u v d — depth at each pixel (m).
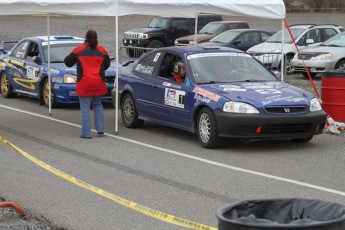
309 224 3.50
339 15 53.03
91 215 7.28
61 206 7.67
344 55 21.72
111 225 6.90
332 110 13.28
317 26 24.98
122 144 11.76
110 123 14.24
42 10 12.04
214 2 12.80
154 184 8.73
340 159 10.39
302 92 11.39
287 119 10.75
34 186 8.66
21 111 16.14
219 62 12.20
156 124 14.06
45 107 16.91
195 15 14.84
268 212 4.02
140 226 6.86
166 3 12.53
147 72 12.98
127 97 13.48
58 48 17.39
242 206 3.98
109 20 53.75
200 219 7.08
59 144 11.78
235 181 8.88
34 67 17.25
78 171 9.56
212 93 11.09
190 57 12.13
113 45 34.75
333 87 13.20
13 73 18.27
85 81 12.16
